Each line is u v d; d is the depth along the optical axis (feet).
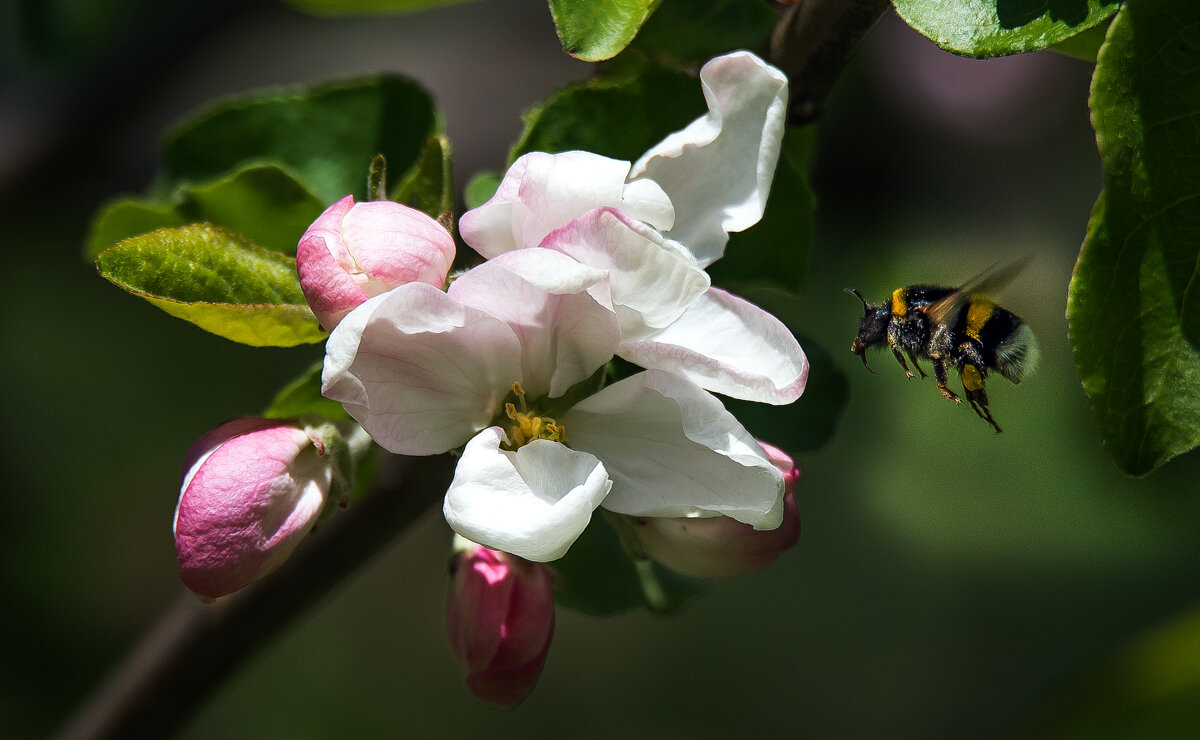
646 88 1.13
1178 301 1.01
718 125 1.06
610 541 1.19
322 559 1.16
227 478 1.02
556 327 1.04
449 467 1.13
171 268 1.05
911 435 1.65
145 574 1.97
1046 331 1.67
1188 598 1.65
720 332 1.04
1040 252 2.03
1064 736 1.09
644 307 1.02
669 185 1.07
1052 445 1.62
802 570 1.96
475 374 1.04
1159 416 1.02
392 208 1.03
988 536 1.64
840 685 1.98
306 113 1.24
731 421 1.03
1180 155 1.00
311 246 1.01
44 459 1.98
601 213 1.01
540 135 1.12
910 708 1.93
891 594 1.96
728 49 1.17
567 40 1.00
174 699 1.21
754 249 1.14
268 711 2.03
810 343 1.16
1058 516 1.63
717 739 2.05
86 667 1.88
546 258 1.00
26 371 2.02
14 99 1.90
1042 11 1.01
